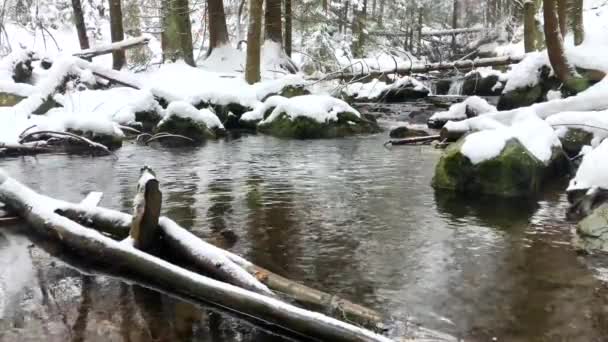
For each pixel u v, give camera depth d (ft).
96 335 12.62
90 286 15.46
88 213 19.58
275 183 27.99
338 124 46.96
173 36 69.15
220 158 35.76
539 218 21.63
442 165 26.91
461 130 37.50
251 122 50.16
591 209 21.09
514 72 51.75
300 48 95.25
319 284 15.55
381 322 13.23
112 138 40.50
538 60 50.60
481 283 15.48
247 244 18.83
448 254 17.78
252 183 28.02
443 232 19.98
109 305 14.21
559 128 31.45
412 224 21.01
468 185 26.05
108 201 24.49
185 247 16.37
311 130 45.65
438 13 144.97
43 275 16.25
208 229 20.45
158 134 43.19
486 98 67.00
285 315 12.59
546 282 15.46
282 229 20.45
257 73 58.80
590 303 14.11
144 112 48.62
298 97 48.62
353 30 109.50
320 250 18.22
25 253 18.11
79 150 39.11
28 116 45.14
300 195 25.49
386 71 65.21
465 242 18.88
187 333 12.73
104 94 52.80
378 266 16.81
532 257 17.40
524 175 25.13
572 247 18.26
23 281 15.84
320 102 47.29
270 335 12.67
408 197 25.08
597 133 30.32
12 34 105.29
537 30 91.45
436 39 134.51
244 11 104.42
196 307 14.05
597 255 17.51
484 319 13.37
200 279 14.34
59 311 13.91
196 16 114.62
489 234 19.72
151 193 16.88
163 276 15.07
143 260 15.60
